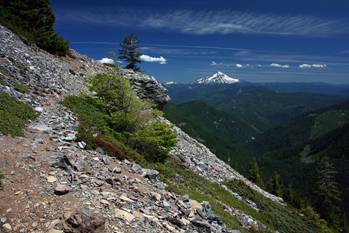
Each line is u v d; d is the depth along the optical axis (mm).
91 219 9492
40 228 9094
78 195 11172
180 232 12008
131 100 23578
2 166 11562
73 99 24281
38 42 38062
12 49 28625
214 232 14172
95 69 45906
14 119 15984
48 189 10977
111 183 13344
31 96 21266
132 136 22547
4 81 20719
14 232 8805
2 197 9953
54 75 29547
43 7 40406
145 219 11414
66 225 9219
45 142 14930
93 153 16016
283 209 40344
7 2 38250
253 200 33812
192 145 41219
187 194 18609
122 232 10016
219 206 22375
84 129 18844
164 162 24531
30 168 11953
